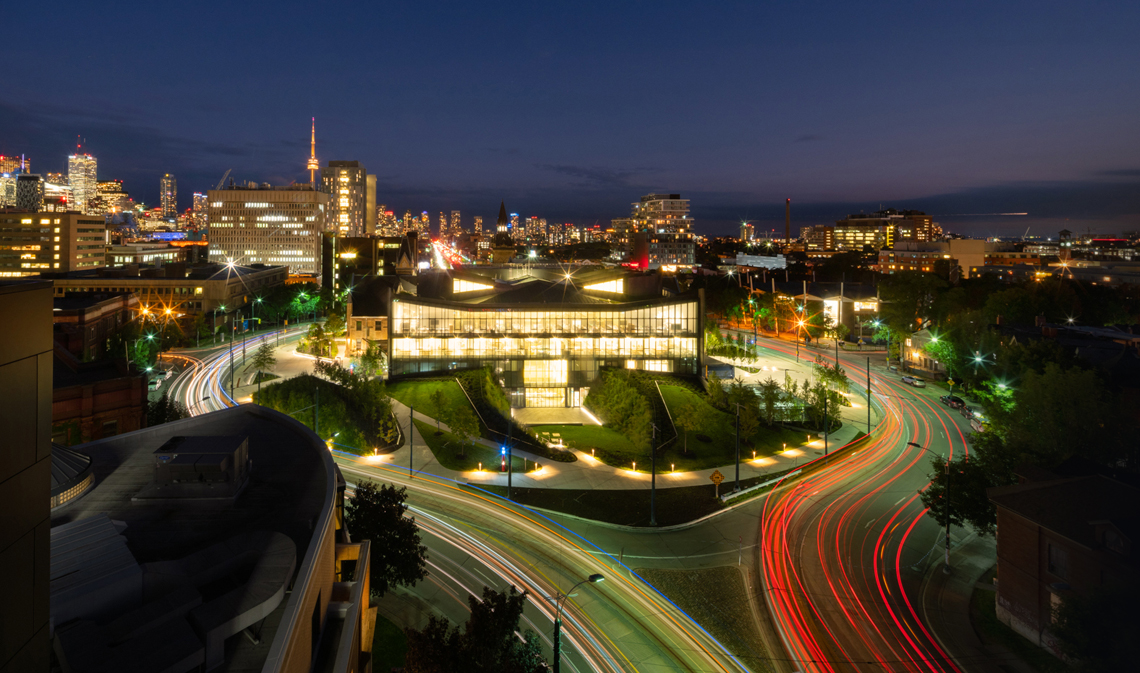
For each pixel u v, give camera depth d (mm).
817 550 47062
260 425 38688
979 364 93312
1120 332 98250
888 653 34375
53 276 140250
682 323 94875
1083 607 26688
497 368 92562
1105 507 34188
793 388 85250
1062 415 52500
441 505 52438
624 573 42469
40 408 10250
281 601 19359
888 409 90375
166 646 15977
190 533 24812
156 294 139375
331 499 25844
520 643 26500
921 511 54812
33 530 10016
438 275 125000
